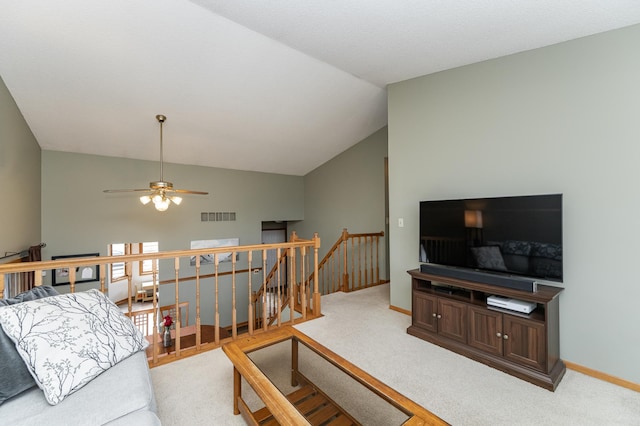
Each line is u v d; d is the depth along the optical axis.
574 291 2.28
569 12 1.98
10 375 1.31
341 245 6.35
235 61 3.17
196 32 2.71
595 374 2.18
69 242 4.75
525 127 2.53
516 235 2.38
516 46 2.48
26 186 3.81
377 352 2.57
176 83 3.43
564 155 2.32
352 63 3.13
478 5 2.02
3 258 2.97
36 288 1.80
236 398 1.81
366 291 4.71
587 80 2.21
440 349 2.62
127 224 5.28
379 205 5.62
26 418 1.19
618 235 2.09
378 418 1.39
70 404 1.27
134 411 1.28
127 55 2.91
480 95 2.84
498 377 2.18
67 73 3.08
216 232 6.31
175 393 2.00
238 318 6.63
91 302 1.73
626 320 2.06
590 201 2.20
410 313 3.53
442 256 2.93
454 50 2.65
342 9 2.24
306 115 4.60
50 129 4.06
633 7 1.87
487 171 2.79
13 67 2.90
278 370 1.76
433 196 3.25
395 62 3.02
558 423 1.71
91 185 4.95
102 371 1.48
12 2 2.25
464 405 1.88
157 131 4.48
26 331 1.39
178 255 2.48
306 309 3.59
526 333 2.16
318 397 1.61
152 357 2.48
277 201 7.22
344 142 5.95
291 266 3.29
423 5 2.09
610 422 1.71
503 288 2.30
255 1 2.26
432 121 3.25
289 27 2.55
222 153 5.61
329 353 1.77
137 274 7.75
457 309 2.58
